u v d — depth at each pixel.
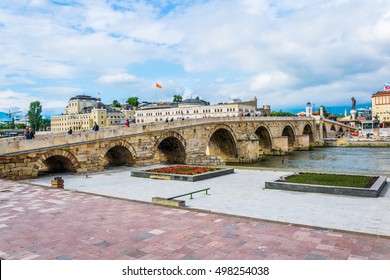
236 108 121.00
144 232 13.61
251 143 72.19
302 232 13.30
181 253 11.30
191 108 132.88
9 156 31.17
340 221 16.50
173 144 55.25
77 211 17.22
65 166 38.53
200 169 35.38
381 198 21.59
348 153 88.88
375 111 159.50
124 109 193.88
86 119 167.38
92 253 11.52
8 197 20.97
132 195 24.31
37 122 142.50
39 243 12.59
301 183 24.88
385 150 92.88
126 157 45.09
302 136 104.06
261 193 24.27
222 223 14.75
